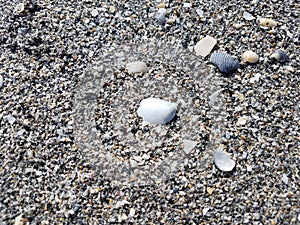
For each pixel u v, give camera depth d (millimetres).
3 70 447
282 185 393
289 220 381
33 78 442
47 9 480
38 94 435
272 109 425
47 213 384
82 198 389
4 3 484
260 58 450
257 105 427
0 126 420
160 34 464
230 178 396
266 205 386
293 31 467
